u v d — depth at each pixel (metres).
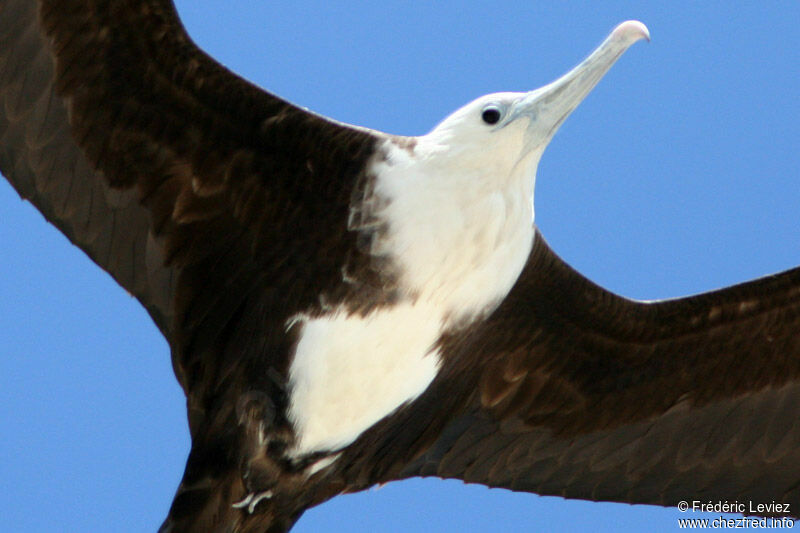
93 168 13.52
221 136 13.59
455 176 13.77
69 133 13.40
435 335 13.84
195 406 13.81
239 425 13.70
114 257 13.67
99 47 13.27
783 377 15.83
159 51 13.34
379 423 14.02
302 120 13.61
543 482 15.65
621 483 15.81
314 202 13.67
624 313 15.37
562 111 13.95
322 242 13.66
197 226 13.71
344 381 13.70
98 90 13.39
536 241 14.59
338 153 13.67
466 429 15.29
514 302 14.84
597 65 13.94
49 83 13.27
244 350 13.72
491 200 13.79
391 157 13.75
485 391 15.27
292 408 13.71
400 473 14.84
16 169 13.32
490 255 13.82
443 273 13.71
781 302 15.57
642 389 15.77
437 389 14.49
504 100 13.97
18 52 13.14
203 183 13.66
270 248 13.71
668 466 15.85
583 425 15.70
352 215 13.66
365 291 13.64
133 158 13.57
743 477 15.83
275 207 13.70
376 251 13.65
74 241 13.61
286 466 13.86
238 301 13.74
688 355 15.70
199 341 13.77
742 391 15.85
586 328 15.32
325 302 13.64
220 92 13.48
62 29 13.20
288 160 13.65
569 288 14.99
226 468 13.71
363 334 13.65
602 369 15.59
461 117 13.95
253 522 13.97
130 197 13.62
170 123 13.54
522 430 15.50
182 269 13.74
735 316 15.59
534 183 14.09
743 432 15.85
